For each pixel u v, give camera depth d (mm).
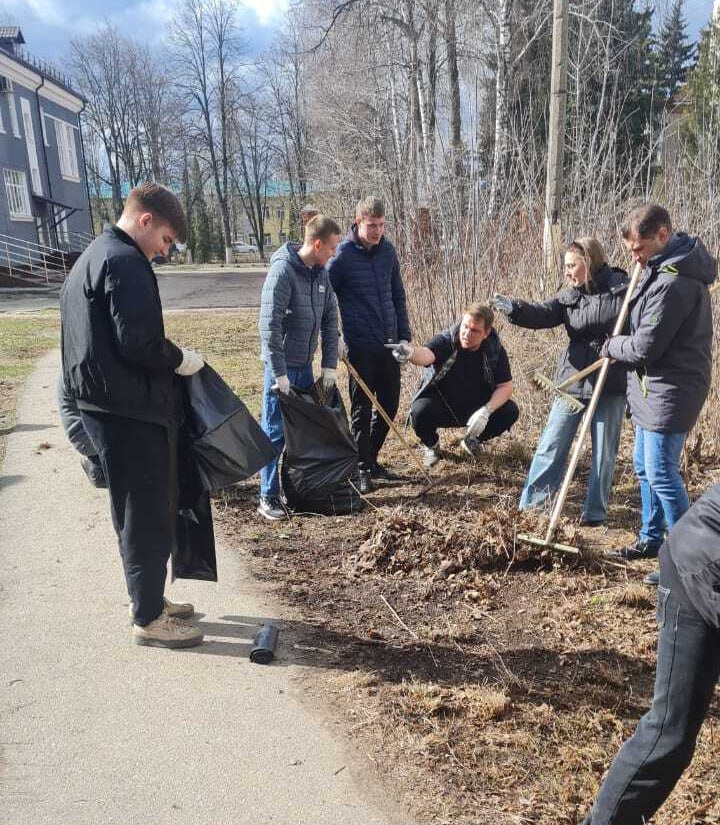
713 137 6844
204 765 2516
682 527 1964
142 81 55031
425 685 2961
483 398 5430
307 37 22812
